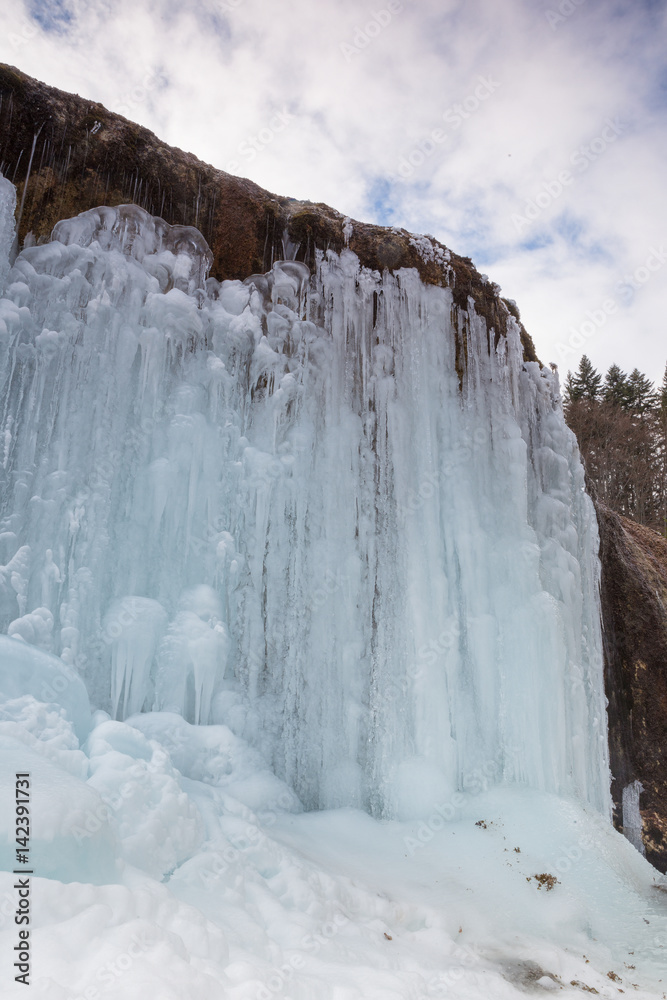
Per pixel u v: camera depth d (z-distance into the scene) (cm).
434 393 627
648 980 358
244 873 306
